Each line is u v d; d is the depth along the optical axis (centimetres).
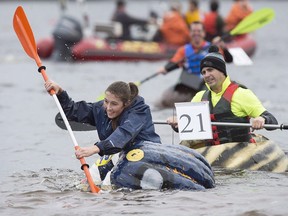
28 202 2438
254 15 4672
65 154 3388
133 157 2591
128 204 2370
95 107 2747
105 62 8050
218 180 2747
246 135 3083
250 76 6838
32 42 2992
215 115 3083
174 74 6950
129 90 2620
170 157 2583
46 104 5091
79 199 2448
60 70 7281
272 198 2433
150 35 8888
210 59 3053
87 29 9088
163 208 2322
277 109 4744
